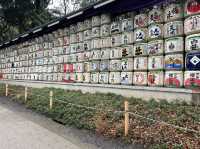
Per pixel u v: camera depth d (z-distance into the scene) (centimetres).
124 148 740
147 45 1127
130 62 1209
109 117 954
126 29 1237
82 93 1450
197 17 912
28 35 2166
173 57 1001
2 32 3916
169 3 1044
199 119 750
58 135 891
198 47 907
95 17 1427
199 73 902
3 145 754
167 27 1032
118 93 1256
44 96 1524
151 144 721
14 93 1988
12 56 2698
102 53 1381
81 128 968
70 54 1678
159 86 1056
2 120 1139
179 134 711
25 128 985
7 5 3422
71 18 1523
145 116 862
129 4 1228
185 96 936
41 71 2069
